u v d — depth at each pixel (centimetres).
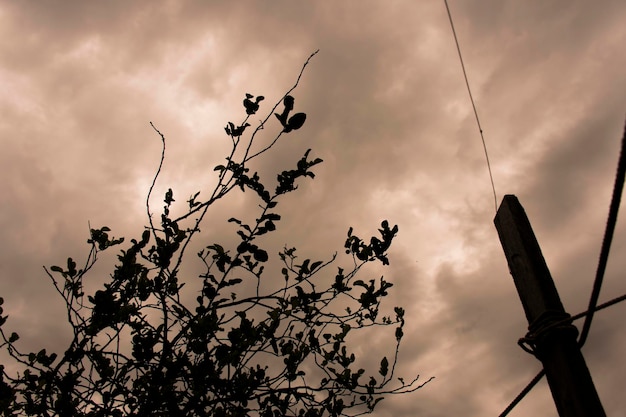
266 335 344
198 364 328
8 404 301
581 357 187
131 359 325
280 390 340
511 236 233
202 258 348
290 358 356
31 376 315
